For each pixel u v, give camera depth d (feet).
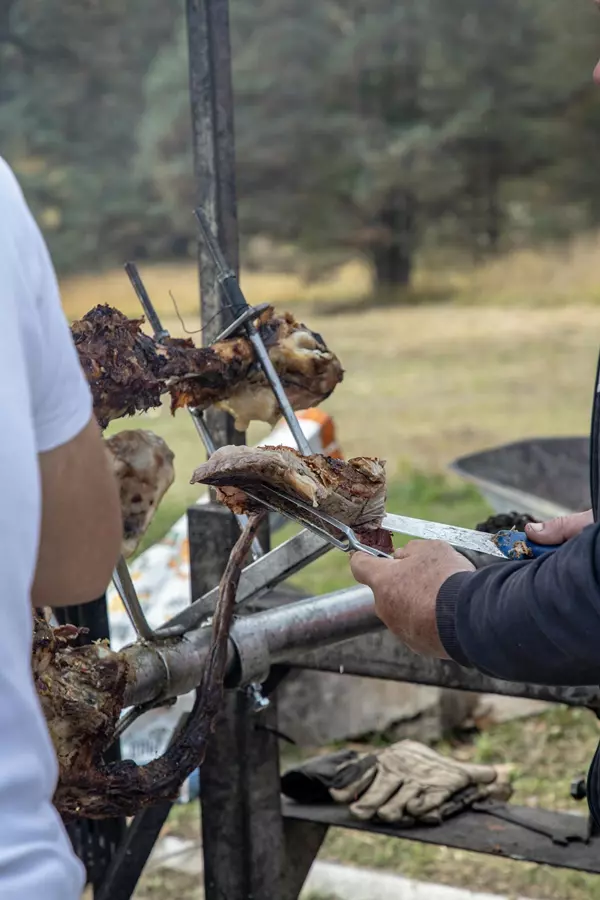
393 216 55.98
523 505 9.70
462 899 8.39
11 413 2.75
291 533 17.81
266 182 55.83
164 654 4.55
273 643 5.01
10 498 2.74
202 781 6.50
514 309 48.85
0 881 2.77
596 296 50.39
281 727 10.60
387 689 10.81
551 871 8.80
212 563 6.29
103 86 56.85
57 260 56.44
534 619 3.55
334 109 55.06
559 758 10.54
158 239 57.62
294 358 5.19
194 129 5.83
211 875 6.61
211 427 6.23
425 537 4.23
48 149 57.31
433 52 54.03
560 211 58.08
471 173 56.54
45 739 2.93
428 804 6.46
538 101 55.67
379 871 8.82
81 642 6.53
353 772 6.86
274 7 53.98
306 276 57.57
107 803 4.22
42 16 55.06
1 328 2.77
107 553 3.32
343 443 25.86
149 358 4.65
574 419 27.78
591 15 54.08
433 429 27.07
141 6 55.62
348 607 5.27
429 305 52.16
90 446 3.14
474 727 11.19
